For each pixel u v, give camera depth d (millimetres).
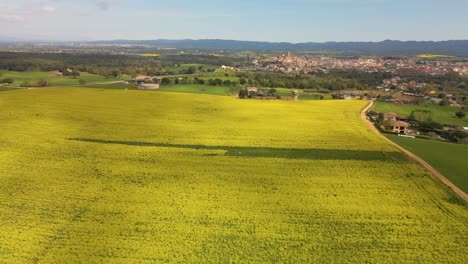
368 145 68812
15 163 56875
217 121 86312
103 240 36062
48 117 86938
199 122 85188
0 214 40812
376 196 47062
